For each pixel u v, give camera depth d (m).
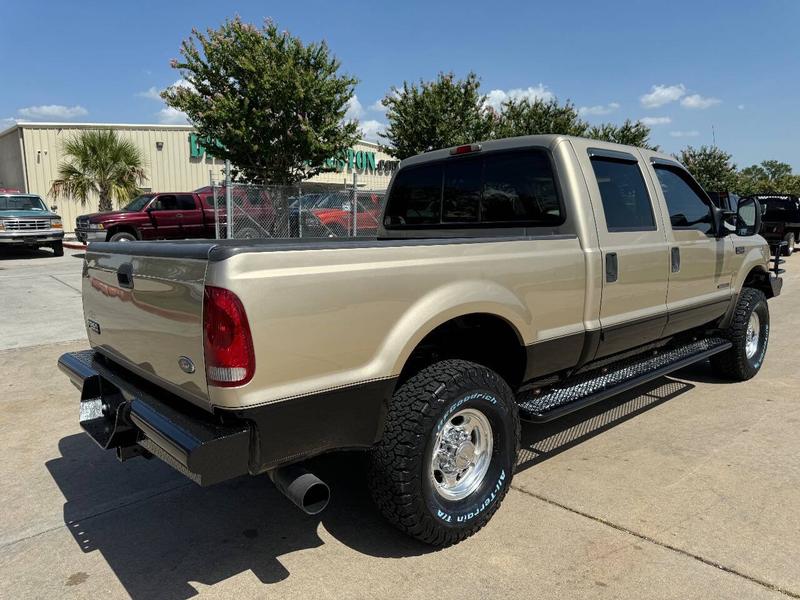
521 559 2.92
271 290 2.40
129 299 3.00
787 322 8.62
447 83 16.83
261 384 2.40
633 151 4.32
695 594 2.62
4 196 18.52
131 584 2.81
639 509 3.36
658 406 5.07
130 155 22.53
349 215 14.23
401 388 2.93
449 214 4.57
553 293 3.51
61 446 4.45
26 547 3.13
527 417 3.43
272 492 3.71
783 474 3.76
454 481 3.09
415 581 2.77
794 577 2.72
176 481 3.88
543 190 3.88
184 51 13.38
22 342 7.48
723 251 5.07
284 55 13.54
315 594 2.70
